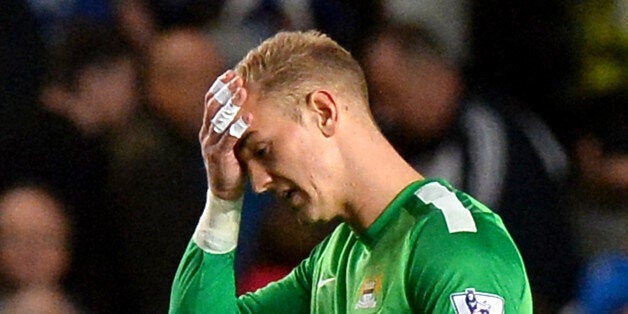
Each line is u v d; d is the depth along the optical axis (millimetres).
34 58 27453
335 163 13570
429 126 26656
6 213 25562
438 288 12828
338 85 13578
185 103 26812
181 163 26656
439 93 26750
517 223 26891
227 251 14523
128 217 26266
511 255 13016
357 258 13992
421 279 13000
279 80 13484
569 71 29250
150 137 26656
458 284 12734
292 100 13477
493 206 26719
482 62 28766
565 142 28531
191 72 26844
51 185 26203
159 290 26219
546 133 27969
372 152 13680
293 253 24516
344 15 28219
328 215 13695
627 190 27953
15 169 26203
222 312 14500
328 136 13539
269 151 13547
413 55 26891
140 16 27766
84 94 27078
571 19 29422
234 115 13555
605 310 27094
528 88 28953
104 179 26406
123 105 26922
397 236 13477
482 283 12703
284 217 24594
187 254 14648
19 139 26438
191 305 14453
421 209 13430
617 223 27938
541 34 29094
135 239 26281
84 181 26234
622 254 27719
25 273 25531
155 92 26906
